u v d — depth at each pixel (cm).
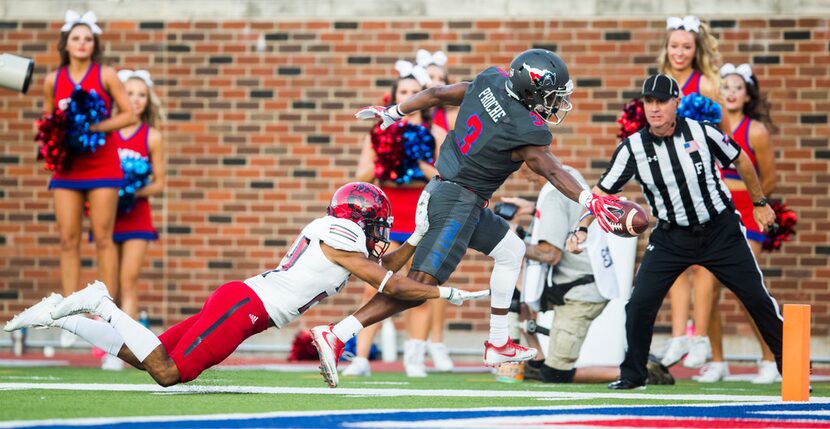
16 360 3716
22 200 4141
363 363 3109
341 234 1994
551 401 2077
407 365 3109
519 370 2900
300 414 1730
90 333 2022
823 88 3934
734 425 1666
